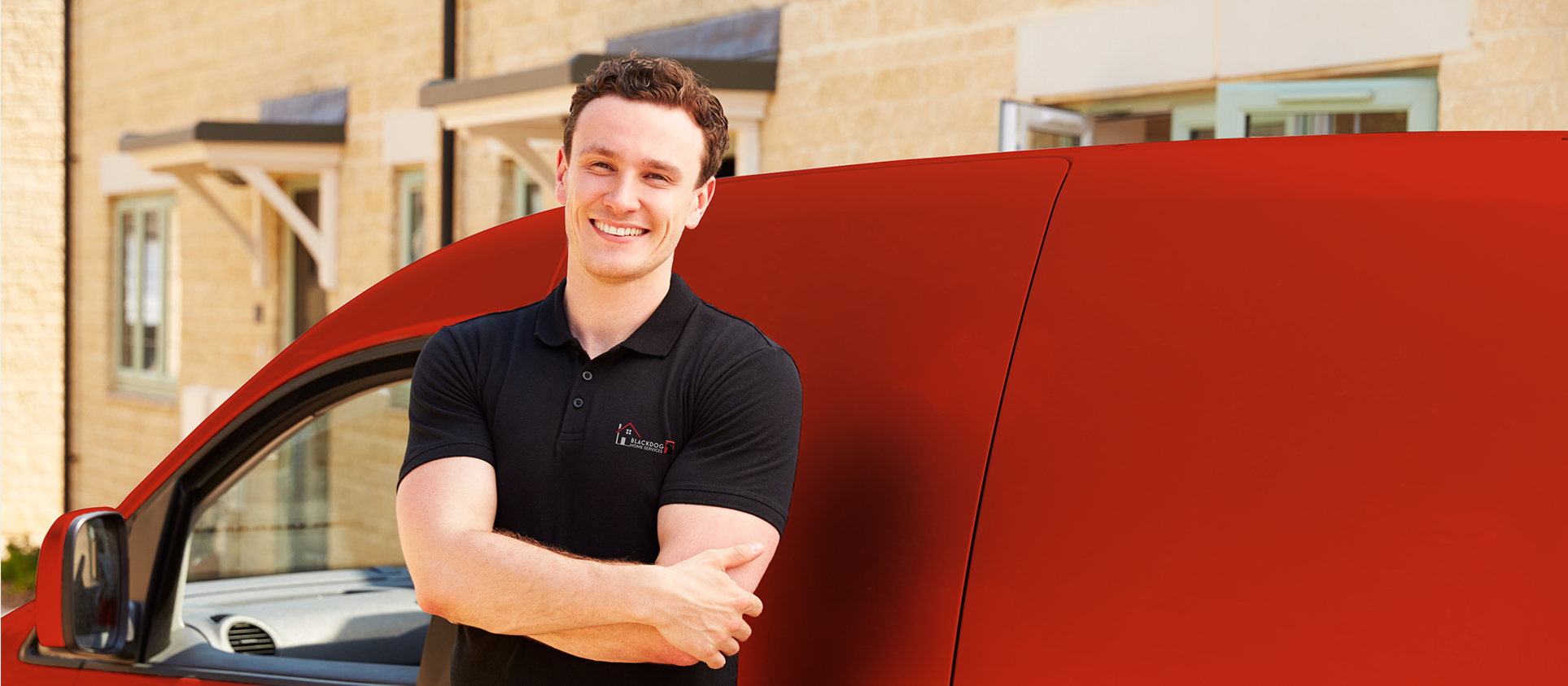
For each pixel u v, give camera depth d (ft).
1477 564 3.83
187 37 33.37
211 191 31.42
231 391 31.04
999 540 4.55
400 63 26.43
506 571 4.35
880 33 18.01
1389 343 4.13
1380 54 13.39
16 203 38.24
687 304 4.72
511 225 6.47
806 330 5.24
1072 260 4.78
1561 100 12.12
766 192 5.82
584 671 4.58
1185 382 4.39
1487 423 3.92
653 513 4.60
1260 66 14.26
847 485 4.92
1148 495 4.33
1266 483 4.17
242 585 8.85
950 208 5.20
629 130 4.56
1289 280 4.37
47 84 38.40
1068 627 4.36
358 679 6.66
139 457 35.70
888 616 4.73
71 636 6.66
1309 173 4.61
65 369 38.37
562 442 4.61
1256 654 4.06
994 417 4.69
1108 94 15.79
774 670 4.95
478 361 4.81
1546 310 3.97
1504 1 12.44
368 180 27.50
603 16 22.33
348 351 6.66
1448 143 4.57
